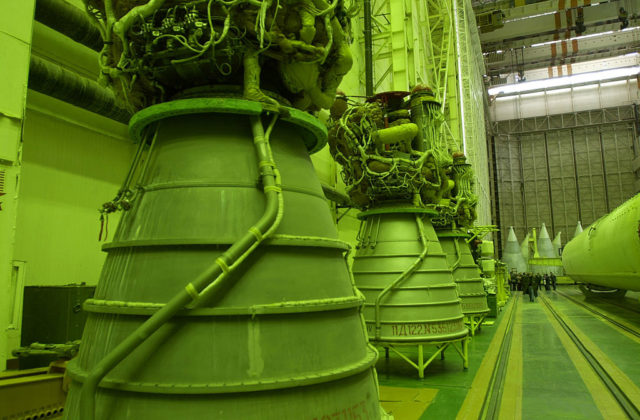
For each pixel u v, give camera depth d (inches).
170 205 99.1
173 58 106.5
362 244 328.8
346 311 109.0
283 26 110.3
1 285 173.8
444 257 325.4
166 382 83.9
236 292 89.8
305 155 120.4
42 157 242.2
